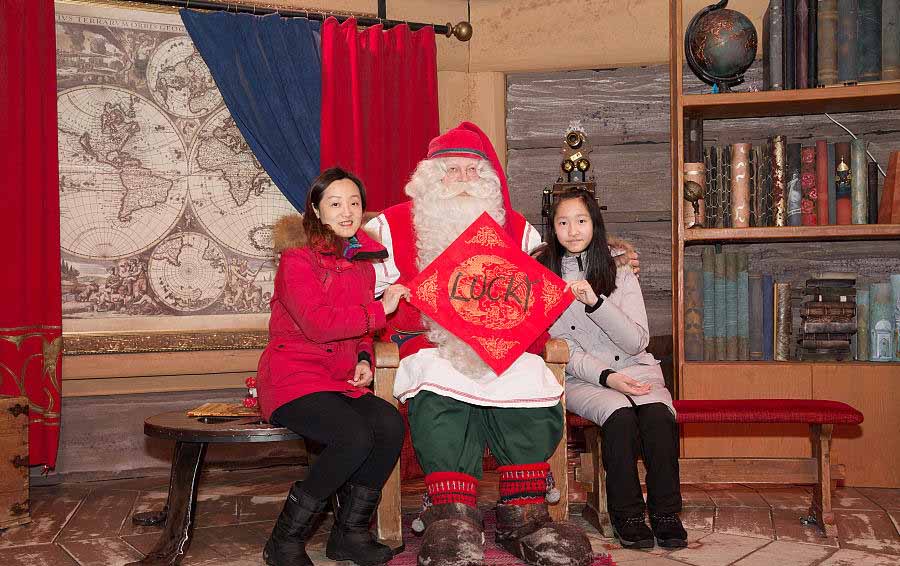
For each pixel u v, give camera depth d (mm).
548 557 2438
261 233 4352
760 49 4496
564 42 4707
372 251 2695
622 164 4750
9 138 3643
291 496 2494
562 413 2795
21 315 3697
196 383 4227
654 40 4660
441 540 2342
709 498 3521
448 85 4738
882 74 3924
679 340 3957
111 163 4051
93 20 3996
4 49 3635
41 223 3734
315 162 4242
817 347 3967
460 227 2867
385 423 2551
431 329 2799
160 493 3738
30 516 3246
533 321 2760
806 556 2672
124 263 4086
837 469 3070
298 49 4219
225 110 4262
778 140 4098
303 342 2617
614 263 3051
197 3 4102
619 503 2785
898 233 3838
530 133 4789
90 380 4023
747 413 2939
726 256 4070
